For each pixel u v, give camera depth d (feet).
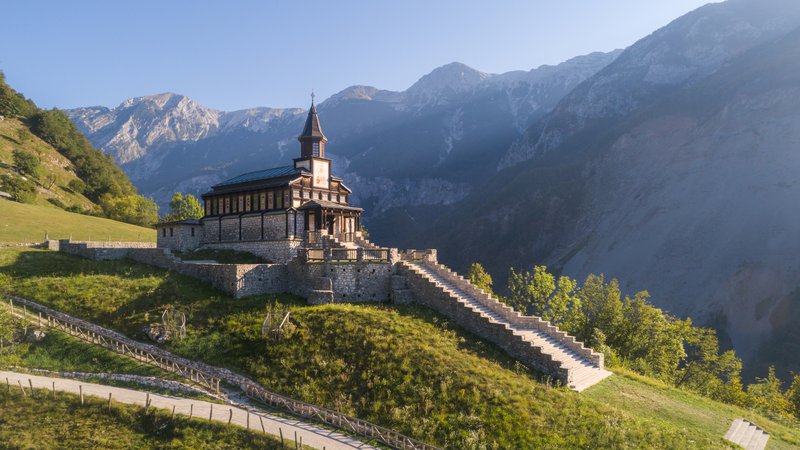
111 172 577.84
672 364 208.54
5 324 126.41
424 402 101.91
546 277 235.20
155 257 171.83
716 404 134.92
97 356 121.70
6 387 106.63
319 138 213.05
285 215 191.42
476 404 100.73
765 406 177.27
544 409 101.91
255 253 198.18
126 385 112.78
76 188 464.65
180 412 100.78
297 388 107.96
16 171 408.67
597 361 139.23
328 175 215.10
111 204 415.64
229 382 113.50
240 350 120.37
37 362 119.75
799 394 190.08
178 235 208.95
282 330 120.78
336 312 130.11
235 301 140.67
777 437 116.98
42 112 534.37
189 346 122.42
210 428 95.91
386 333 121.90
